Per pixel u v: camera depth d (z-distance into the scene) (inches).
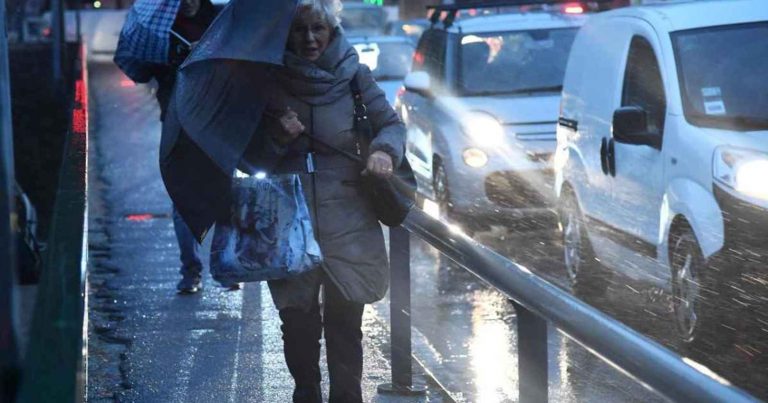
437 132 1177.4
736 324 691.4
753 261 681.6
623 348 283.1
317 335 501.0
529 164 1129.4
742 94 766.5
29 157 1439.5
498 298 898.7
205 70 464.4
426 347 744.3
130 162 1665.8
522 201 1132.5
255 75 463.8
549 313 335.3
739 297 687.1
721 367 686.5
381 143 475.2
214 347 715.4
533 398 375.6
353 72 483.5
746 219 681.0
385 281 492.7
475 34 1256.2
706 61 787.4
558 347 731.4
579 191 901.8
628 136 786.8
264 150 478.6
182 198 473.1
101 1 3462.1
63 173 525.3
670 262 743.7
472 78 1222.3
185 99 466.3
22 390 272.2
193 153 471.8
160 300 845.2
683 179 732.0
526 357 374.0
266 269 467.5
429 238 504.4
